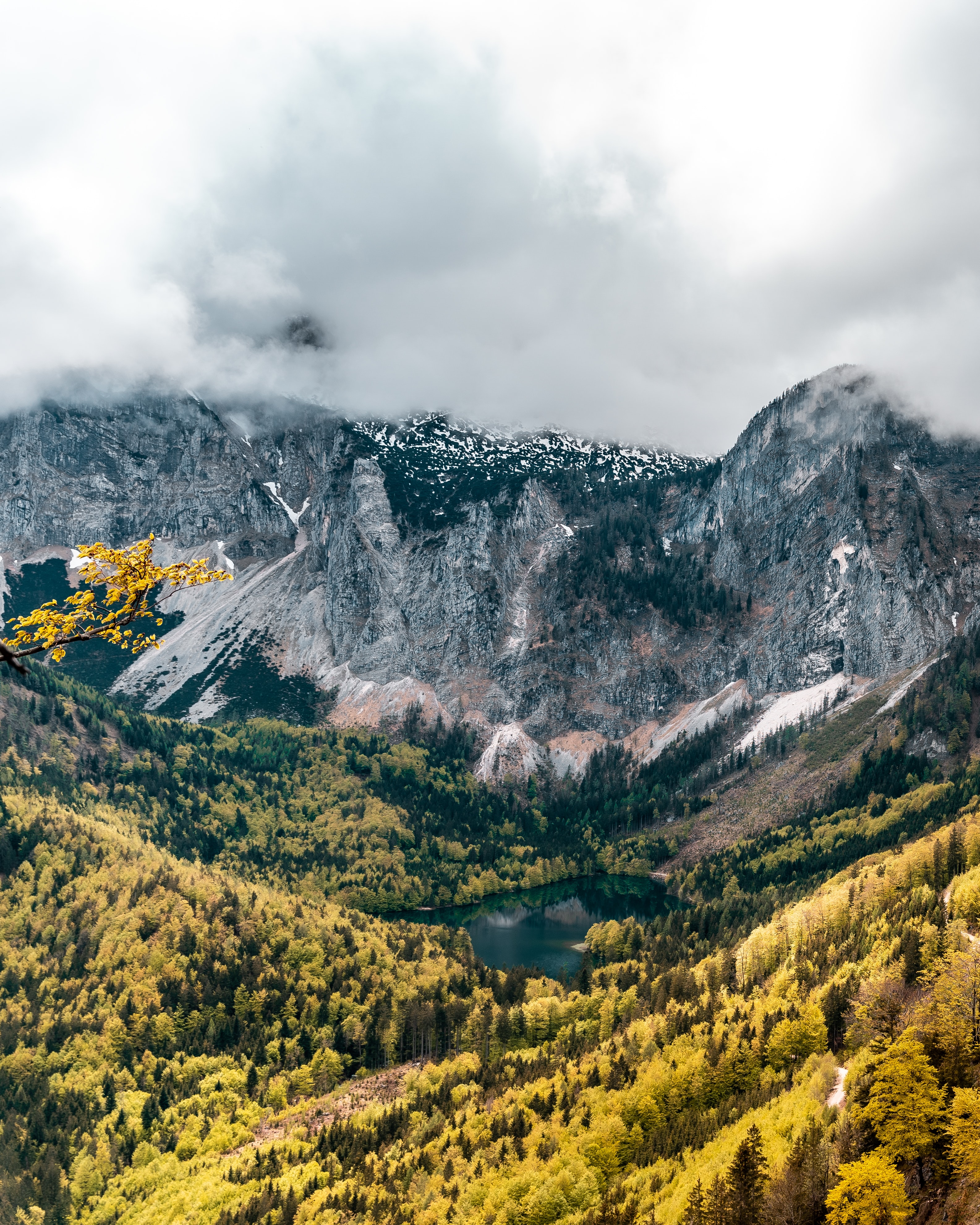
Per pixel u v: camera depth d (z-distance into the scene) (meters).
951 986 103.06
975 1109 83.44
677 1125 133.75
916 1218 84.50
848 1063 124.56
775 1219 92.12
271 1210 144.00
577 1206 124.69
